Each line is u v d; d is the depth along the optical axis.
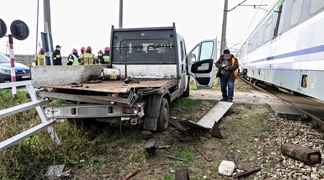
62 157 3.50
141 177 3.10
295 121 5.37
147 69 5.90
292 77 5.81
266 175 3.11
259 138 4.39
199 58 7.69
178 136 4.32
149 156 3.59
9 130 4.28
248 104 7.06
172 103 7.09
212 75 7.50
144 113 4.30
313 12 4.75
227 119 5.49
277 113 5.70
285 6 7.13
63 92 3.77
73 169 3.27
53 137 3.87
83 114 3.74
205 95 8.97
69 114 3.79
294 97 9.21
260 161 3.49
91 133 4.51
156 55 5.86
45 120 3.80
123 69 6.03
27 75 9.38
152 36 5.88
